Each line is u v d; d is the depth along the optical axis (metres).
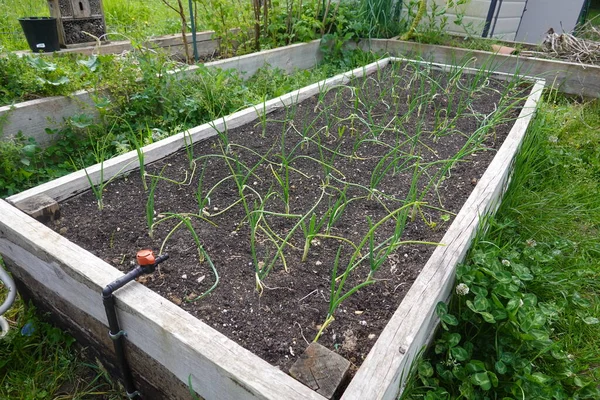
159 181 1.98
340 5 5.05
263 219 1.62
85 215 1.72
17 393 1.50
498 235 2.10
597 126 3.51
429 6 5.53
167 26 5.31
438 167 2.26
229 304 1.32
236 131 2.54
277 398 0.94
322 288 1.41
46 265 1.44
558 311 1.73
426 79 3.62
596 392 1.46
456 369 1.42
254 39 4.69
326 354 1.10
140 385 1.41
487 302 1.50
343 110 2.94
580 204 2.46
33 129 2.61
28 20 3.41
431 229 1.74
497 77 3.73
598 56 4.31
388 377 1.02
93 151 2.70
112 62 3.00
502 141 2.59
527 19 6.37
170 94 3.07
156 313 1.16
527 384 1.41
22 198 1.65
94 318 1.42
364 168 2.22
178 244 1.57
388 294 1.40
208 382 1.09
